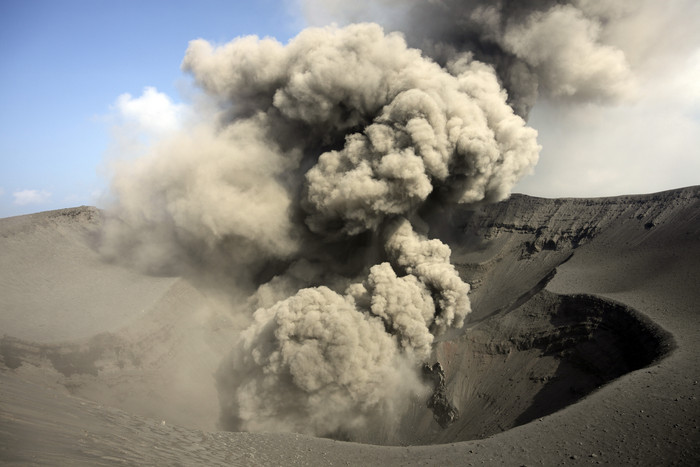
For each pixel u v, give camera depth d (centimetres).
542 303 5309
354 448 2756
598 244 6831
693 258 5216
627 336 4084
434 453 2502
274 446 2633
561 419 2505
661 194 7094
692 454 1828
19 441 1231
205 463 1766
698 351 3112
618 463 1919
